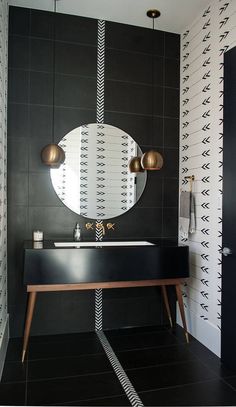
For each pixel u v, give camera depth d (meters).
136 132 2.86
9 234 2.55
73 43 2.69
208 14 2.49
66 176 2.69
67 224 2.69
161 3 2.48
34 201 2.61
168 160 2.93
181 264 2.45
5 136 2.41
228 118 2.16
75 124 2.71
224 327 2.19
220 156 2.34
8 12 2.51
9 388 1.85
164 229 2.92
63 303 2.68
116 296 2.80
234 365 2.07
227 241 2.16
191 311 2.71
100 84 2.76
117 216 2.82
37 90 2.61
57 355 2.28
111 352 2.34
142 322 2.87
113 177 2.80
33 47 2.60
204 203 2.54
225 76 2.20
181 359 2.24
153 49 2.88
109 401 1.74
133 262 2.34
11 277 2.55
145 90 2.88
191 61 2.76
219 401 1.76
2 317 2.20
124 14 2.66
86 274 2.24
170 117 2.93
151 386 1.89
